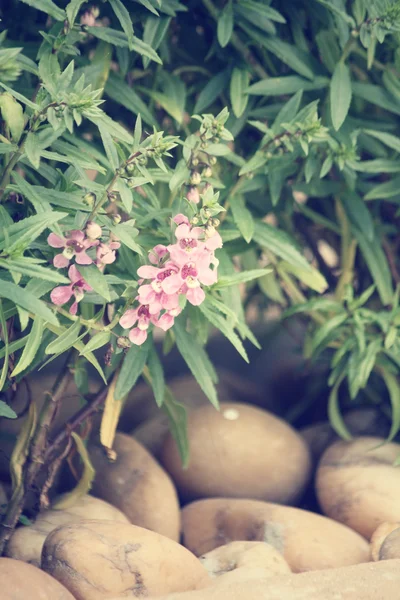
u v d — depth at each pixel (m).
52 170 0.57
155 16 0.61
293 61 0.63
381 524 0.64
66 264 0.53
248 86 0.64
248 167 0.60
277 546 0.62
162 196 0.65
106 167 0.61
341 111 0.61
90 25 0.59
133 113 0.67
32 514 0.61
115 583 0.55
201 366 0.61
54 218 0.52
